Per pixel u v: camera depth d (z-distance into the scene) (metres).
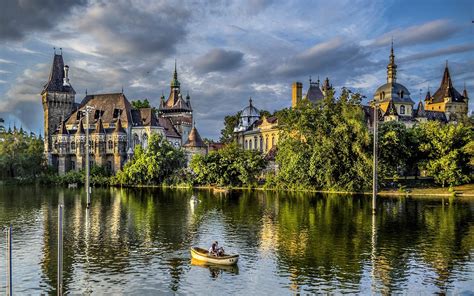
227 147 147.12
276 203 96.38
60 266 37.22
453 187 114.88
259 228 66.62
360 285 40.62
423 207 87.12
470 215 76.88
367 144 111.69
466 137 116.62
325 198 104.50
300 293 38.66
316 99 171.88
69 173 172.50
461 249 53.28
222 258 46.41
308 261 48.16
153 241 57.97
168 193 125.94
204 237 60.41
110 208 90.81
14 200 107.12
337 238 59.25
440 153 117.25
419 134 122.25
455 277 42.88
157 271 44.62
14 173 187.75
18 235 62.06
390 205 90.56
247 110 195.88
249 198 107.81
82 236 61.16
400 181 124.25
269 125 169.62
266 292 38.91
